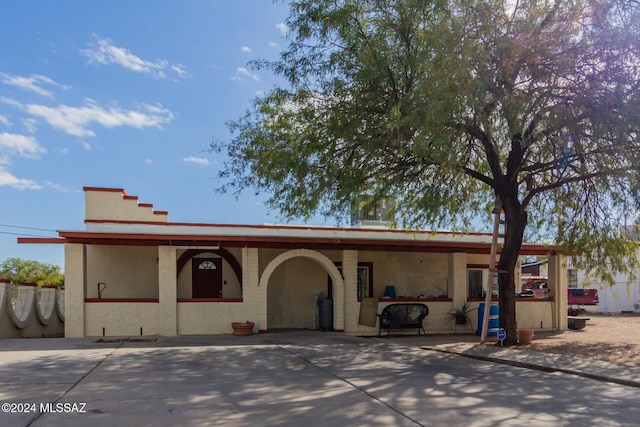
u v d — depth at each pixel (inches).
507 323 580.4
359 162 544.4
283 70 533.3
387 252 835.4
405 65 491.8
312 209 569.0
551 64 482.9
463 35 451.2
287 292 786.2
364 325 730.2
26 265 1884.8
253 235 709.3
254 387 342.6
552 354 498.3
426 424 256.4
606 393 335.9
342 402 301.6
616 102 461.1
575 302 1344.7
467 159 584.7
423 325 755.4
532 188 602.5
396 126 457.7
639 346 567.2
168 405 289.7
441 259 860.0
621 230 665.6
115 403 292.2
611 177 519.5
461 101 442.6
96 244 665.0
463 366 443.8
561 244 693.9
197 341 602.9
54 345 556.1
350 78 510.6
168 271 674.2
